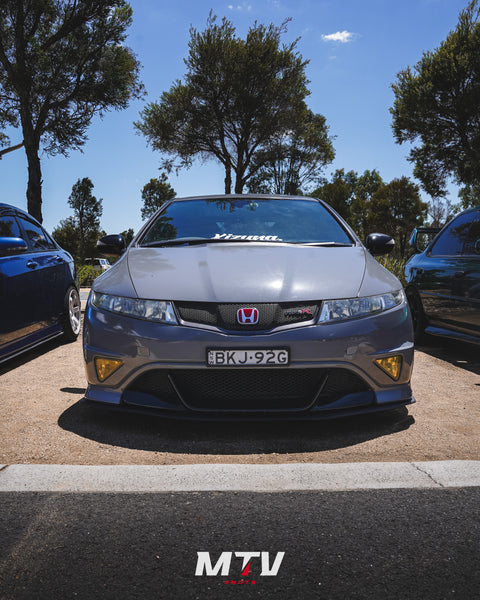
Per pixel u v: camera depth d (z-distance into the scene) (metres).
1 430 2.65
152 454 2.36
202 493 1.96
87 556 1.54
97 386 2.69
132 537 1.64
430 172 21.55
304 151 21.42
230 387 2.54
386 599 1.34
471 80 19.23
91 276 22.36
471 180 20.77
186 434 2.60
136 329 2.54
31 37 11.84
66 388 3.48
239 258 2.95
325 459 2.30
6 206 4.36
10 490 1.97
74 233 57.25
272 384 2.54
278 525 1.72
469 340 4.24
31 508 1.84
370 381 2.59
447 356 4.66
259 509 1.83
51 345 5.11
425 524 1.72
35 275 4.33
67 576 1.44
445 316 4.61
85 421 2.79
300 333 2.47
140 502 1.88
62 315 5.04
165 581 1.42
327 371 2.53
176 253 3.12
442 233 5.14
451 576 1.44
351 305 2.59
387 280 2.88
